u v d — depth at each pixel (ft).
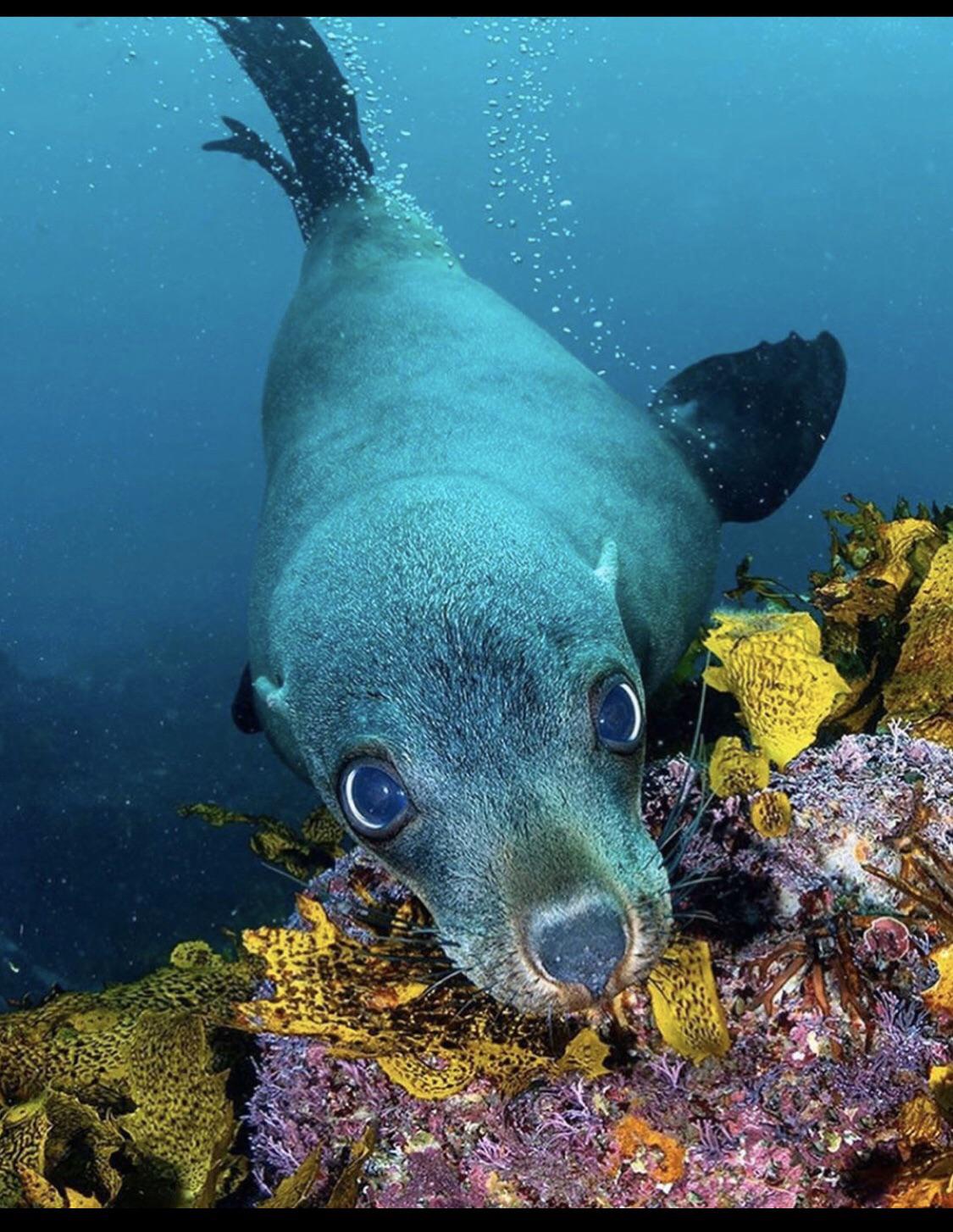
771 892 1.39
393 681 1.47
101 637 13.76
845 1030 1.28
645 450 2.71
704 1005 1.29
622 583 2.23
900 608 1.99
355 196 3.82
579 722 1.41
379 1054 1.37
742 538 12.17
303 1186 1.33
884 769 1.47
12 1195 1.46
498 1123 1.35
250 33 4.13
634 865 1.34
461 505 1.73
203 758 7.70
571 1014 1.30
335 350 2.89
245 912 5.73
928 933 1.30
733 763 1.48
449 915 1.35
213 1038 1.73
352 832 1.52
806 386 3.32
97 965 5.70
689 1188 1.27
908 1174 1.17
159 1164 1.54
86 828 6.48
